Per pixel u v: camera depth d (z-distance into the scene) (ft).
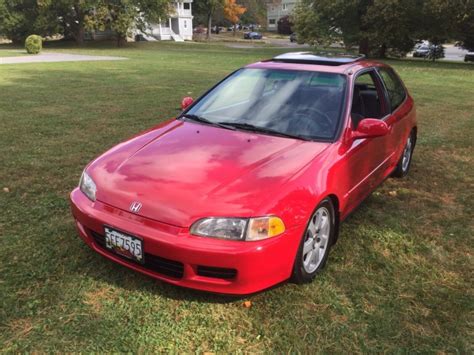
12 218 12.88
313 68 13.51
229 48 141.69
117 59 80.07
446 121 30.12
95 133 23.47
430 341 8.63
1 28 135.23
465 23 86.79
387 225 13.64
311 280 10.39
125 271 10.36
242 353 8.11
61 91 38.45
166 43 159.43
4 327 8.43
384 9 88.48
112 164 10.48
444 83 53.31
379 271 11.05
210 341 8.36
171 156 10.43
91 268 10.43
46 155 19.22
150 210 8.93
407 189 16.87
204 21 285.84
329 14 99.91
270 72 13.75
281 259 8.99
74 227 12.41
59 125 25.13
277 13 320.50
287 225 8.96
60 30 137.80
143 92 38.52
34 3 135.74
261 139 11.31
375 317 9.24
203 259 8.48
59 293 9.49
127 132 23.90
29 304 9.08
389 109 15.15
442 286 10.52
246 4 287.89
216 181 9.34
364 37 97.81
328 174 10.28
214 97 13.71
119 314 8.95
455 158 21.24
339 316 9.23
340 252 11.87
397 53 103.50
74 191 10.58
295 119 12.05
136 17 133.69
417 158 21.08
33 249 11.17
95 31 153.69
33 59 77.97
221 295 9.65
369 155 12.89
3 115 27.55
